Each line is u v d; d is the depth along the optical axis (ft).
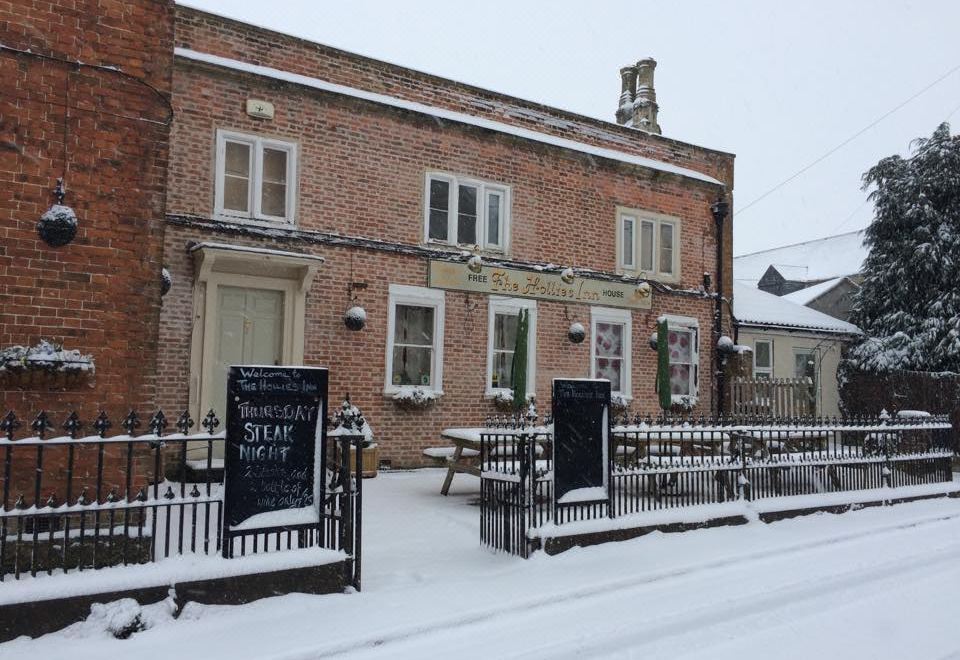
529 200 46.44
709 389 54.29
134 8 19.70
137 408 18.83
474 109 45.68
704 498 27.78
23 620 14.53
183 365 34.19
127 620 14.97
